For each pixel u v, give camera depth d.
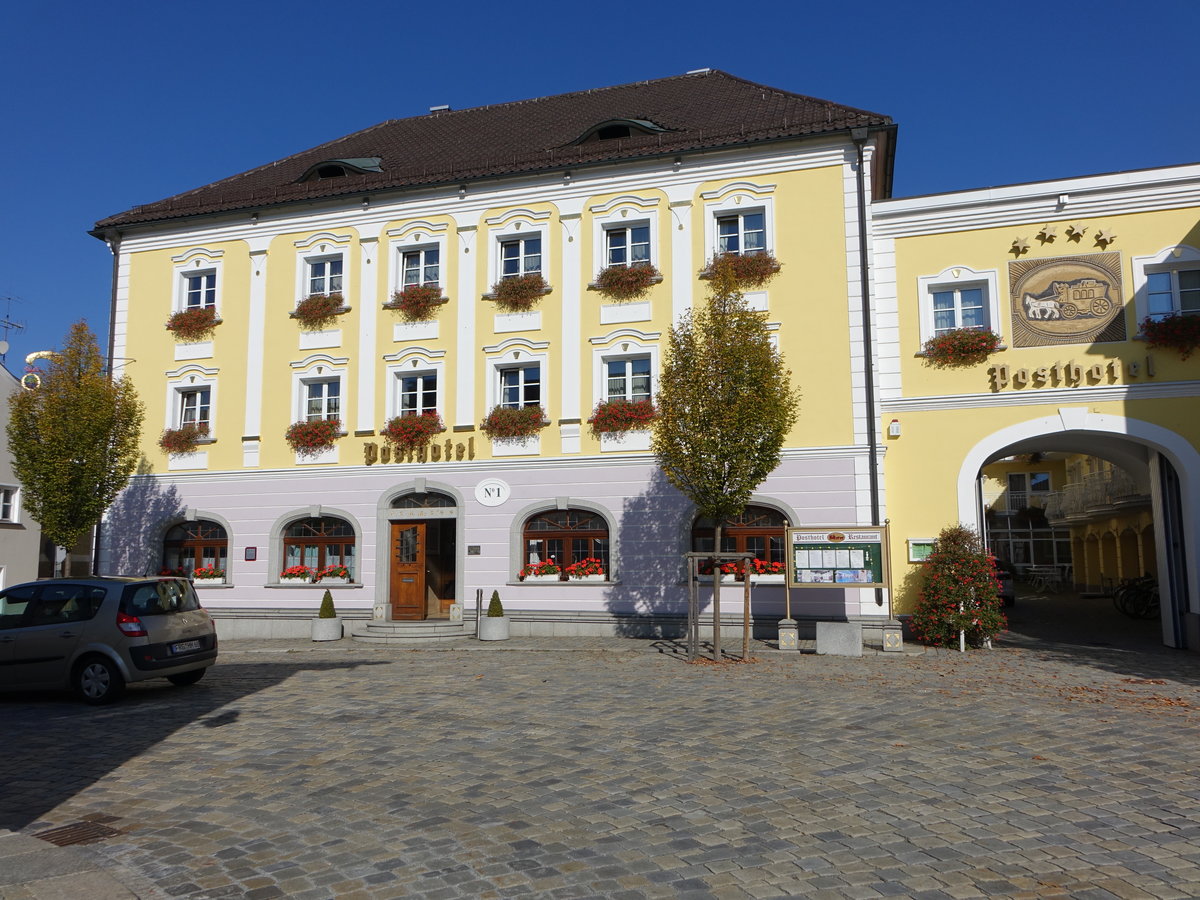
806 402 17.83
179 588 12.54
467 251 20.44
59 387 19.50
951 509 17.03
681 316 18.80
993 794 6.66
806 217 18.34
